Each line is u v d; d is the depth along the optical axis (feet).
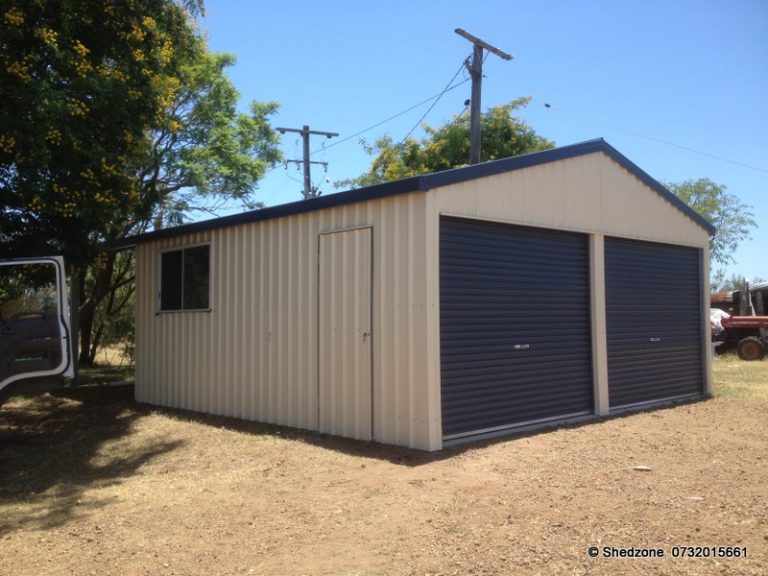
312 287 29.89
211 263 36.24
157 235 39.50
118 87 32.45
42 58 31.32
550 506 18.38
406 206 26.02
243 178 62.39
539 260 31.17
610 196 35.22
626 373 35.81
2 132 28.76
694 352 41.45
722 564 14.23
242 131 63.82
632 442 26.86
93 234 36.32
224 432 30.83
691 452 25.09
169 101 36.65
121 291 70.79
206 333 36.37
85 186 31.86
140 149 35.06
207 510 19.42
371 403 26.96
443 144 77.97
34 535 18.13
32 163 29.22
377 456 24.71
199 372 36.86
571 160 32.78
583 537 15.96
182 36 39.65
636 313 36.96
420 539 16.30
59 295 26.50
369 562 15.08
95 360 75.05
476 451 25.02
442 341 26.20
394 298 26.25
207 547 16.43
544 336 31.07
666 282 39.63
